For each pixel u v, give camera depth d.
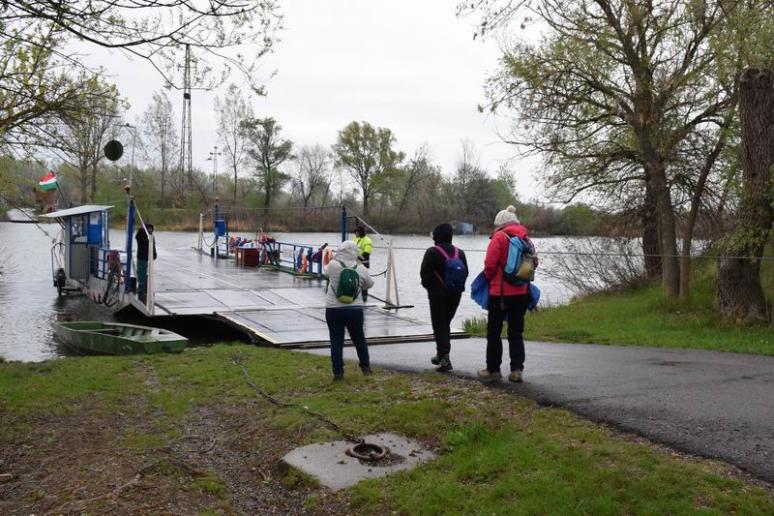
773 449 5.14
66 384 8.62
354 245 8.40
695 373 8.04
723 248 12.52
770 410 6.18
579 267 24.33
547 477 4.76
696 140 17.62
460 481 4.96
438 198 76.38
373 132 77.38
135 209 17.86
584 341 11.74
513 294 7.45
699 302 15.02
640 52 14.94
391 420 6.35
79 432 6.78
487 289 7.61
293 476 5.45
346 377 8.40
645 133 15.70
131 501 4.94
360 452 5.75
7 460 5.94
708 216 18.88
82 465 5.75
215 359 10.24
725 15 13.50
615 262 22.03
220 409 7.57
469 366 8.93
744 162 12.28
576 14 14.88
